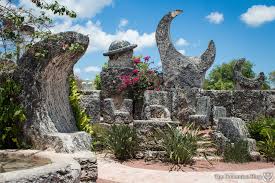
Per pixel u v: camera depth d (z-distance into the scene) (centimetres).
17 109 646
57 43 639
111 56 1599
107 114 1296
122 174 798
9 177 334
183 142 967
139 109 1527
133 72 1550
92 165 534
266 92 1558
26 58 671
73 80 805
